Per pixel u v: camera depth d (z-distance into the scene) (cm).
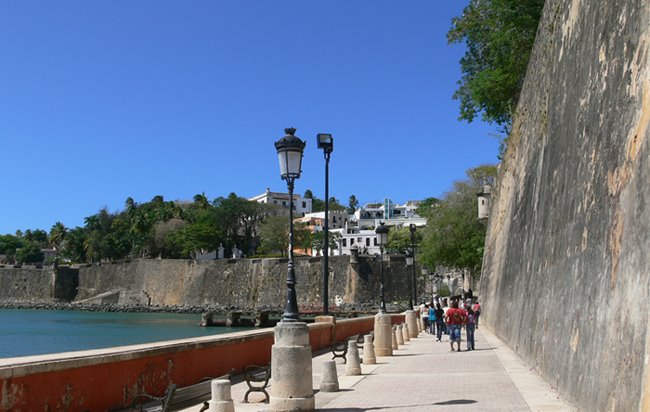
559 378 1230
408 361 2103
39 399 1014
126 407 1228
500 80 4325
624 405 766
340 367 2061
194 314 12175
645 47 875
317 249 16062
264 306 11712
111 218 17725
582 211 1213
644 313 737
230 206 15662
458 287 9950
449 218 6862
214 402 980
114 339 6888
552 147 1692
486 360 2005
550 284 1500
